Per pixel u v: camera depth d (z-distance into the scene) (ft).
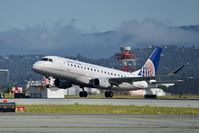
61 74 501.15
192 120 244.63
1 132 180.75
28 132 181.27
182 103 398.83
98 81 523.70
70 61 507.71
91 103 390.01
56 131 186.29
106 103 391.65
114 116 269.23
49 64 491.31
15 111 309.42
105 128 199.41
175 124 220.43
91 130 191.21
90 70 524.11
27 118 246.68
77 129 194.49
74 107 336.08
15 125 207.31
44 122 223.10
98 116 267.39
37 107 335.88
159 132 185.78
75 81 518.78
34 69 492.54
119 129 196.03
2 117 253.24
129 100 437.99
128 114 288.71
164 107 345.51
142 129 196.65
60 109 320.91
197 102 411.54
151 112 306.96
